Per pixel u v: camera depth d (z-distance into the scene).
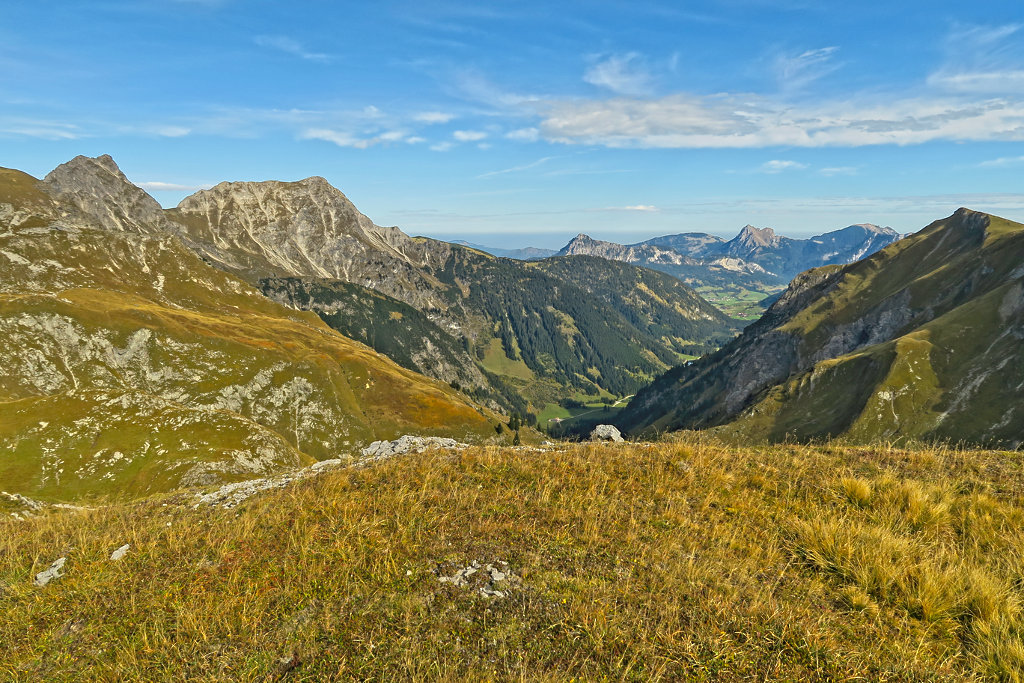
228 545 11.08
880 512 11.62
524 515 11.84
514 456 16.30
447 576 9.26
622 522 11.46
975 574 8.48
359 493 13.88
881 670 6.80
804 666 6.87
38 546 11.87
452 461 16.19
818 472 14.21
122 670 7.33
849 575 9.19
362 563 9.83
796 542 10.52
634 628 7.52
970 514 11.04
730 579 8.88
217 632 8.03
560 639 7.39
